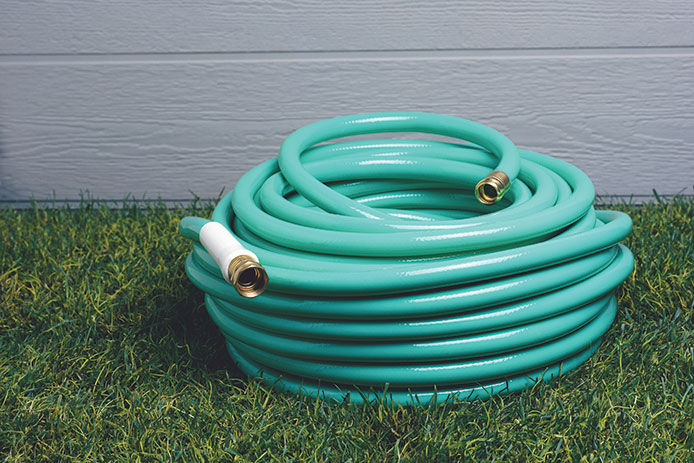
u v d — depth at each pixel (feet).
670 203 8.11
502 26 7.89
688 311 5.82
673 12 7.85
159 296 6.40
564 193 5.36
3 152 8.38
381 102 8.18
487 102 8.17
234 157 8.41
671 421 4.53
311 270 4.48
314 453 4.32
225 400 4.97
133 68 8.08
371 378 4.64
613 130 8.29
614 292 5.75
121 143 8.37
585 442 4.42
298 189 5.40
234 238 4.06
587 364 5.23
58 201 8.58
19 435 4.65
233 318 5.06
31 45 8.01
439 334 4.46
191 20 7.91
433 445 4.35
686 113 8.22
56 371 5.37
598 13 7.84
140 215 7.99
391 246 4.47
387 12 7.86
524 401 4.76
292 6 7.85
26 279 6.59
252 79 8.11
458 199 6.41
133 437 4.57
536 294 4.55
